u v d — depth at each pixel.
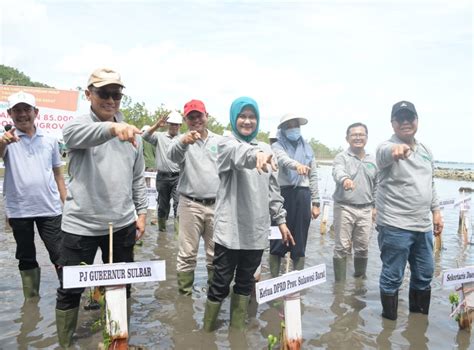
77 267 3.28
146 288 5.47
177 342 4.01
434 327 4.53
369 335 4.30
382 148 4.50
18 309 4.60
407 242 4.53
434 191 4.92
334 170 6.03
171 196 8.67
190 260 5.25
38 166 4.65
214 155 5.24
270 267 6.06
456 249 8.45
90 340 3.94
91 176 3.61
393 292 4.64
